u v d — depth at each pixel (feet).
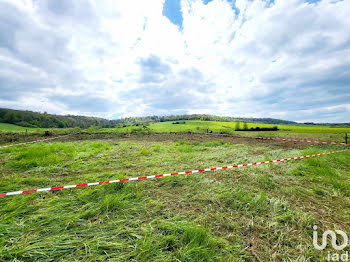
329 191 11.05
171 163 18.66
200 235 6.39
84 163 18.38
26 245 6.07
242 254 5.97
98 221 7.61
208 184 12.14
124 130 83.97
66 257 5.67
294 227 7.42
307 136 61.77
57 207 8.63
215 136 60.49
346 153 21.67
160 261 5.50
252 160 19.99
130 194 9.99
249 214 8.31
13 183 11.88
